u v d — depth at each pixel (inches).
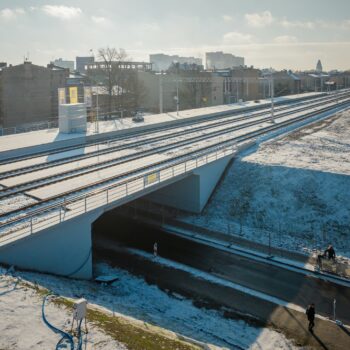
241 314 893.2
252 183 1552.7
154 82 4082.2
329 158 1717.5
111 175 1379.2
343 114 3002.0
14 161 1592.0
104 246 1246.3
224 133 2225.6
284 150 1856.5
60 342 608.4
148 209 1560.0
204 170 1504.7
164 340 684.1
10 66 3147.1
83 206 1070.4
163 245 1256.8
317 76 6250.0
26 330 629.6
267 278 1057.5
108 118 3125.0
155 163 1546.5
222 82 4303.6
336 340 808.3
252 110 3346.5
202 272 1086.4
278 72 5625.0
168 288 999.6
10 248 876.6
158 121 2536.9
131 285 1007.6
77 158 1648.6
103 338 633.0
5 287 754.8
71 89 2188.7
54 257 966.4
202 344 737.6
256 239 1291.8
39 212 1037.8
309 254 1187.9
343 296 970.1
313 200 1406.3
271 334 823.1
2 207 1101.7
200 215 1494.8
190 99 4025.6
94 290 932.0
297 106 3565.5
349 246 1220.5
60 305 716.7
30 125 3107.8
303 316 888.9
